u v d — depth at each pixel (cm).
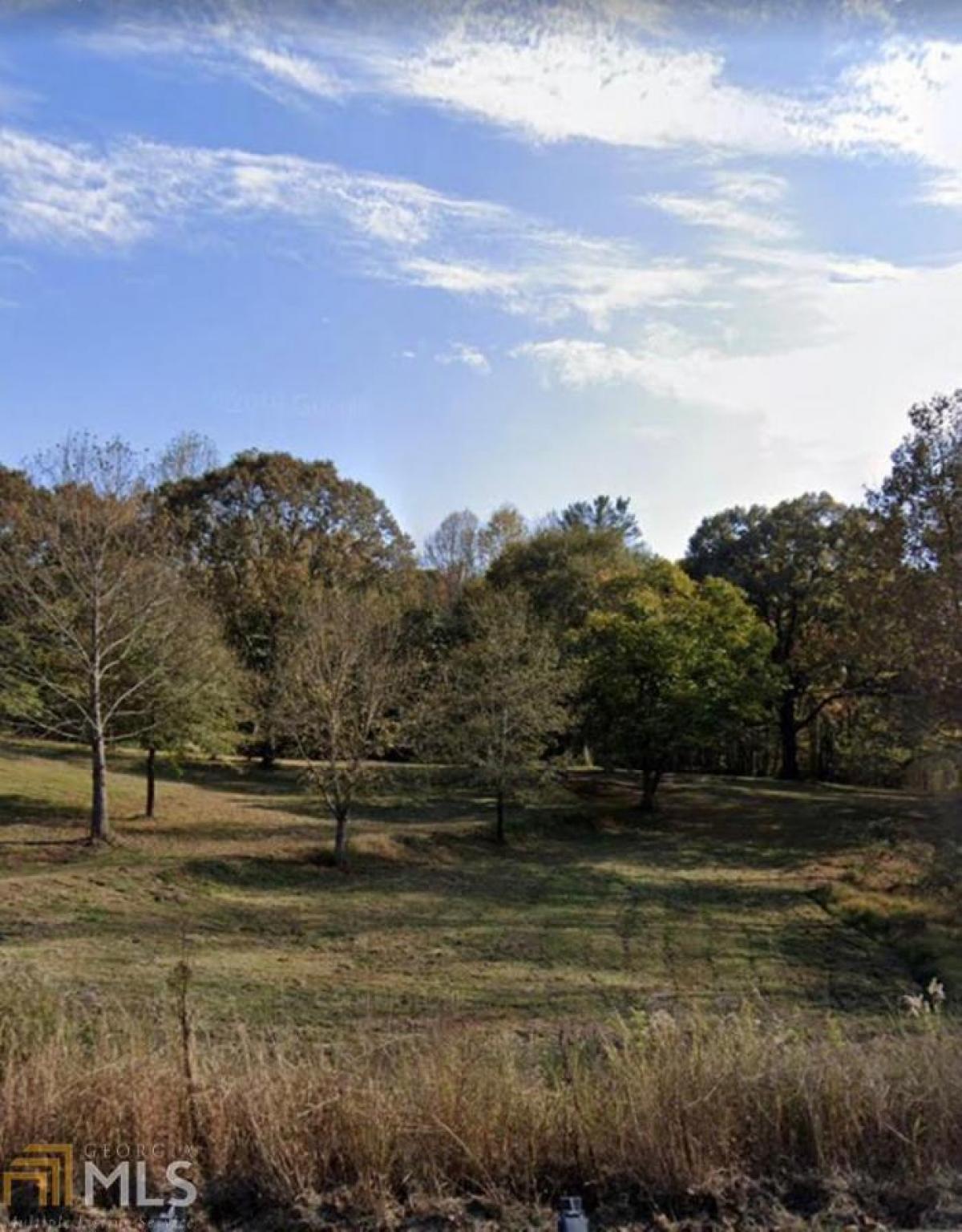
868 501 2355
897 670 2306
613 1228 360
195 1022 650
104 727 2031
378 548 4069
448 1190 382
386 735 2083
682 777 3853
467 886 1870
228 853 1916
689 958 1345
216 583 3509
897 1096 412
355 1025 886
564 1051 473
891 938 1468
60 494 2002
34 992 515
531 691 2516
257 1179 383
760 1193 379
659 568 3712
